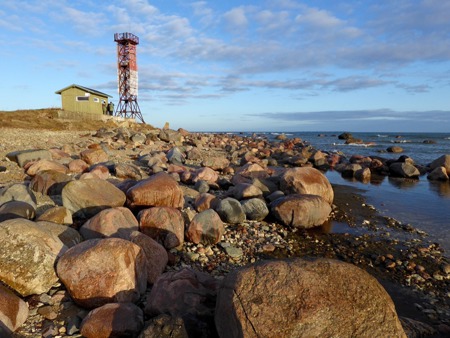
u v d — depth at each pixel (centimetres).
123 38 4756
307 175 1169
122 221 658
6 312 406
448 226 1025
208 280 485
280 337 327
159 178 886
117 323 400
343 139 6656
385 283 661
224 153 2727
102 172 1214
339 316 338
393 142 5825
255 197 1098
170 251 698
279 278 368
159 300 437
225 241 799
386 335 333
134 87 4953
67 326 432
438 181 1853
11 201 729
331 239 890
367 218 1091
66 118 3631
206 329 394
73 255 488
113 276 464
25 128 2911
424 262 759
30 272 480
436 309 571
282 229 934
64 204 777
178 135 3225
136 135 2806
